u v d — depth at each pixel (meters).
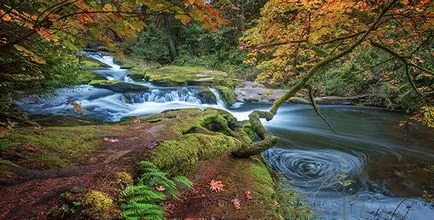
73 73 6.58
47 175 3.30
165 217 2.96
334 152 7.91
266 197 3.74
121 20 2.16
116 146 4.89
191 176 3.93
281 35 5.38
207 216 3.14
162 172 3.04
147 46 22.25
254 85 15.97
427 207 5.12
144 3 2.00
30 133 4.82
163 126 5.87
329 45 6.01
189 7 2.03
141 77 15.73
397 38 6.55
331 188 5.73
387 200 5.34
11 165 3.39
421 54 8.34
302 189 5.62
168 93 12.98
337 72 13.16
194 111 7.03
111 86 12.09
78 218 2.26
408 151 8.06
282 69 6.71
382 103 13.09
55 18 2.06
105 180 2.71
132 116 10.23
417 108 11.41
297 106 13.81
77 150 4.55
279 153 7.68
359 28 4.95
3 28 2.65
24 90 5.59
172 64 21.19
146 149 3.41
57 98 9.16
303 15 4.65
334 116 12.20
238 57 19.02
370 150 8.14
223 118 6.67
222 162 4.63
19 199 2.70
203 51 21.39
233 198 3.60
